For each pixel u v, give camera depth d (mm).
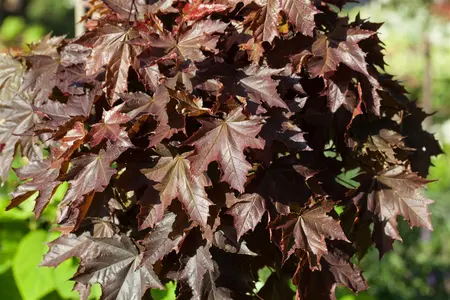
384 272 3320
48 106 1364
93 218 1374
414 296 3342
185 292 1326
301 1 1316
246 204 1275
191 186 1257
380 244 1384
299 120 1393
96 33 1351
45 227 1867
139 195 1348
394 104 1469
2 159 1461
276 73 1304
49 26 10555
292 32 1398
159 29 1355
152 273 1309
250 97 1286
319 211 1287
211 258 1302
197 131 1234
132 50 1342
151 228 1348
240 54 1364
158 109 1286
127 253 1335
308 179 1328
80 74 1401
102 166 1271
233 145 1232
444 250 3746
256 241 1369
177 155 1281
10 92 1544
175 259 1336
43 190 1346
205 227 1245
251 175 1293
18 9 10711
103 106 1376
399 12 4848
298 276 1313
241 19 1406
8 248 1826
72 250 1375
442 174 4258
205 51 1344
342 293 2012
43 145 1467
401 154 1448
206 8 1346
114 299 1313
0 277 1771
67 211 1336
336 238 1295
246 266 1364
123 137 1265
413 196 1373
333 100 1360
